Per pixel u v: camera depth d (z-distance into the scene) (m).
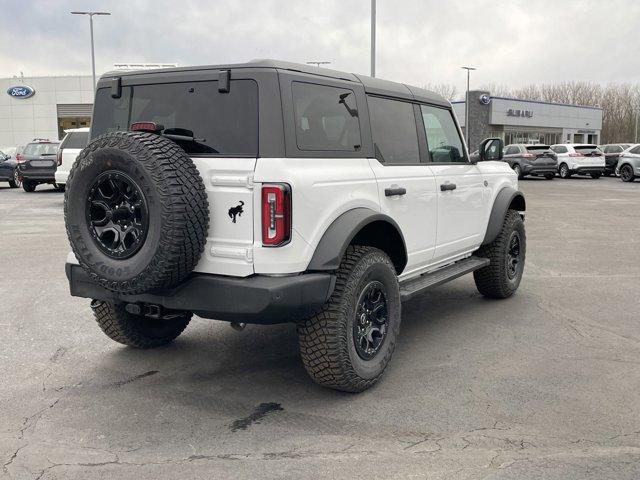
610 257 9.05
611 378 4.32
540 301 6.52
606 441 3.39
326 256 3.68
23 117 52.62
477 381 4.29
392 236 4.42
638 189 22.89
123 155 3.39
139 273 3.44
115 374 4.48
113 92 4.21
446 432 3.52
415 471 3.10
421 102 5.20
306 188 3.59
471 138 49.50
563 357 4.77
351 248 4.02
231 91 3.71
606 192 21.47
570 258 8.98
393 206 4.45
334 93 4.09
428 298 6.72
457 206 5.44
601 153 30.19
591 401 3.93
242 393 4.13
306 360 3.89
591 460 3.18
